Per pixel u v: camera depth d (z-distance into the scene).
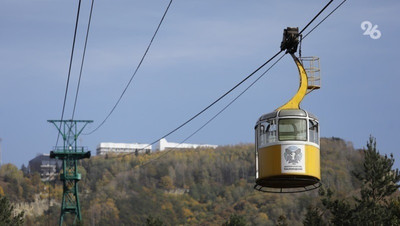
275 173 51.94
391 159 98.69
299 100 53.12
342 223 93.38
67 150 132.50
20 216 103.62
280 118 52.31
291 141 51.94
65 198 134.88
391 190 96.50
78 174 134.50
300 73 52.97
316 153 52.56
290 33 51.66
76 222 132.25
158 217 112.19
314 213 98.31
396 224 88.94
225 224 122.50
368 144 99.19
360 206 93.88
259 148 53.50
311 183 53.34
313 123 52.62
